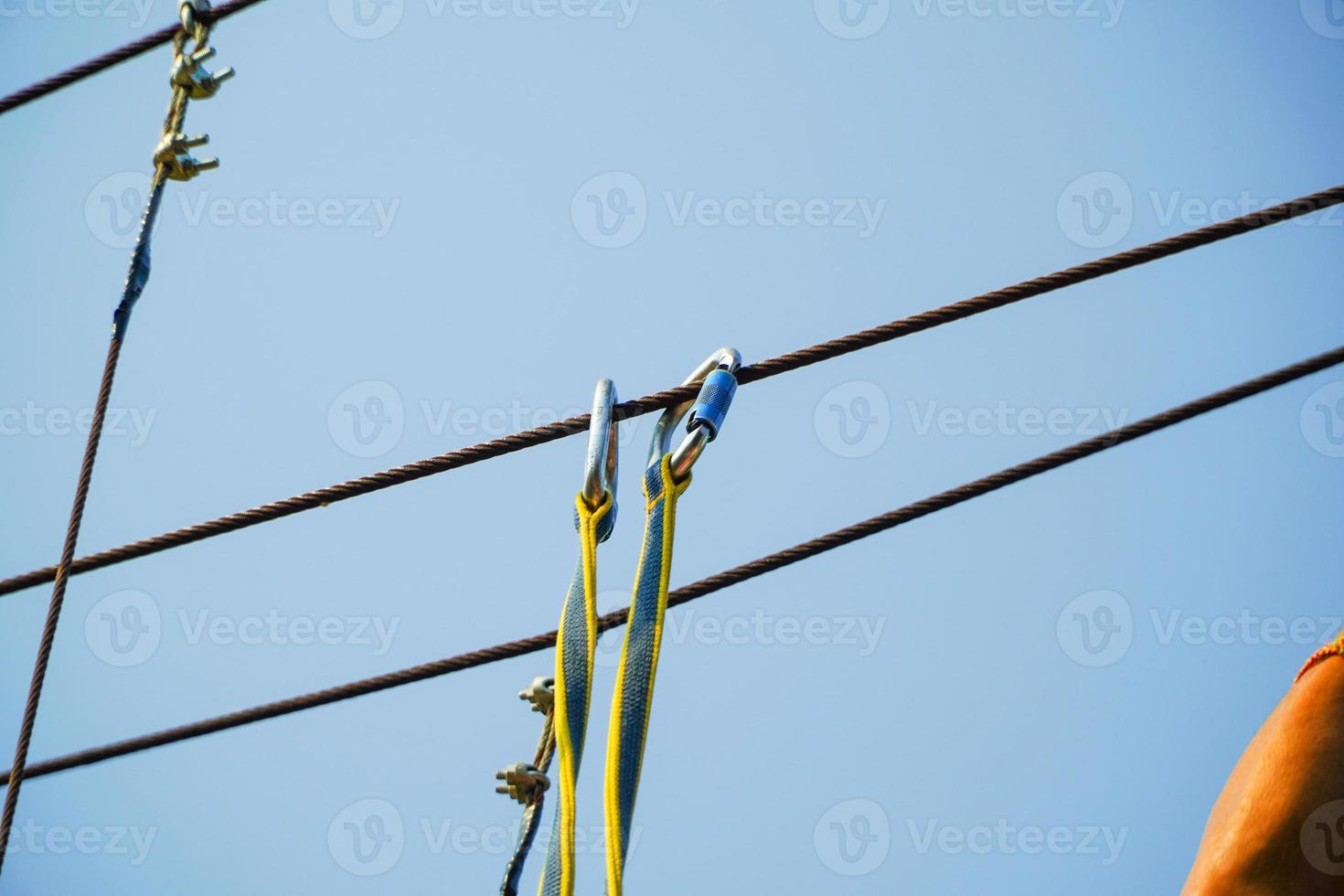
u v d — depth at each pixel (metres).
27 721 10.20
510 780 7.88
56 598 10.52
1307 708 5.59
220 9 12.69
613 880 6.24
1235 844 5.36
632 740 6.71
